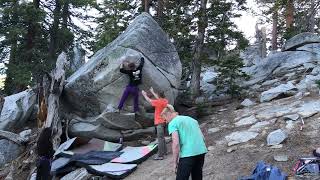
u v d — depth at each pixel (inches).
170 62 516.4
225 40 658.8
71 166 414.9
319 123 388.5
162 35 534.6
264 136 390.6
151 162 405.1
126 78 480.1
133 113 479.8
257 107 501.0
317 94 487.8
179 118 270.8
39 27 944.3
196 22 644.1
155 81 483.5
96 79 484.7
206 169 350.6
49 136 342.0
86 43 1032.2
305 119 407.2
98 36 839.7
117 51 490.3
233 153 370.6
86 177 388.2
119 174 378.3
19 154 504.7
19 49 941.2
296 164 316.5
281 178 287.7
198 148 266.4
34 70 876.0
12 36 876.6
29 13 882.1
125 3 707.4
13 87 896.9
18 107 591.2
